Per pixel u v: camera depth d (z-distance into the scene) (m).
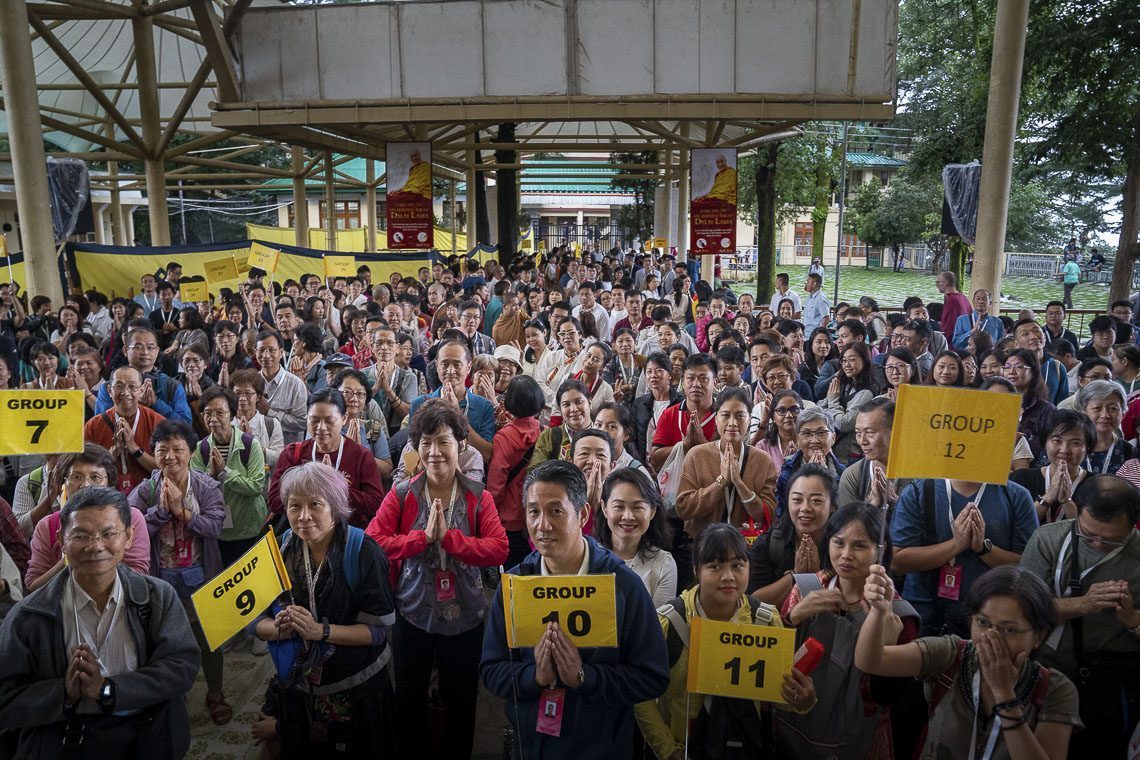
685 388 5.93
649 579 4.04
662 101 13.73
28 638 3.33
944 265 44.16
